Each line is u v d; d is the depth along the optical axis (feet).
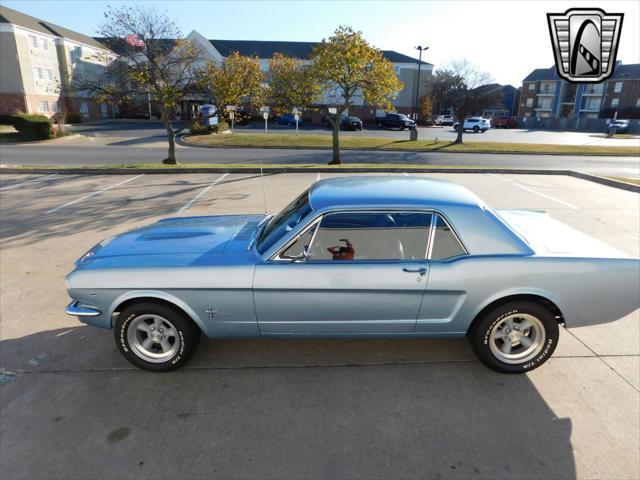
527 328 11.73
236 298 11.29
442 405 10.65
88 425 9.96
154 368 11.93
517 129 182.19
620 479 8.49
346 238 11.38
